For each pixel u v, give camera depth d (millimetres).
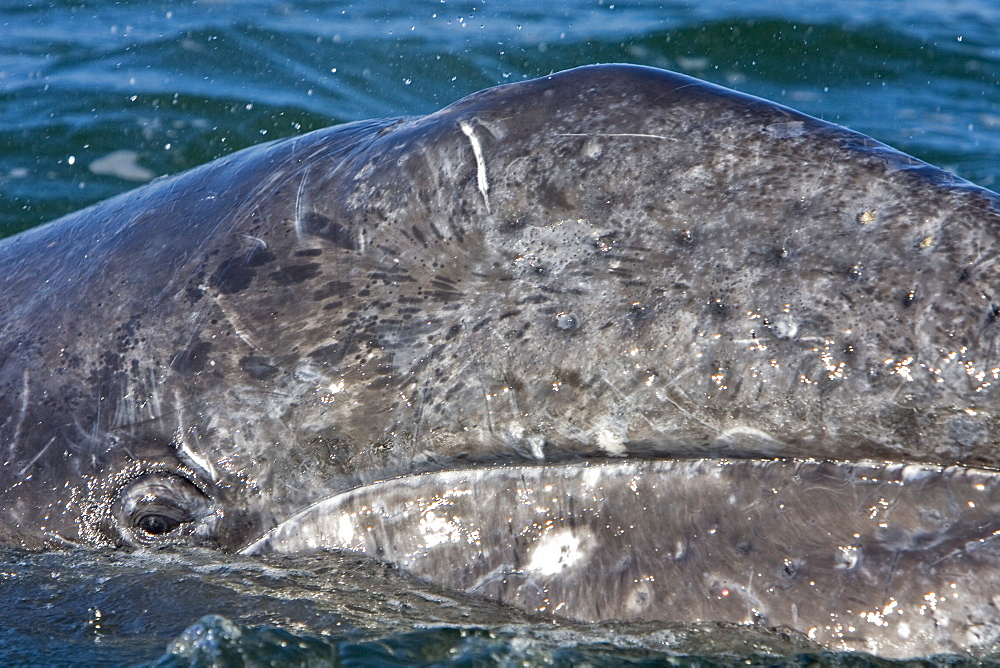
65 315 9391
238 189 9602
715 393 7715
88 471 8875
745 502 7781
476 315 8242
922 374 7383
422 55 24047
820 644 7438
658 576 7812
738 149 8273
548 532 8062
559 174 8406
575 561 7984
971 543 7367
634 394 7859
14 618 8539
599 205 8266
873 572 7449
